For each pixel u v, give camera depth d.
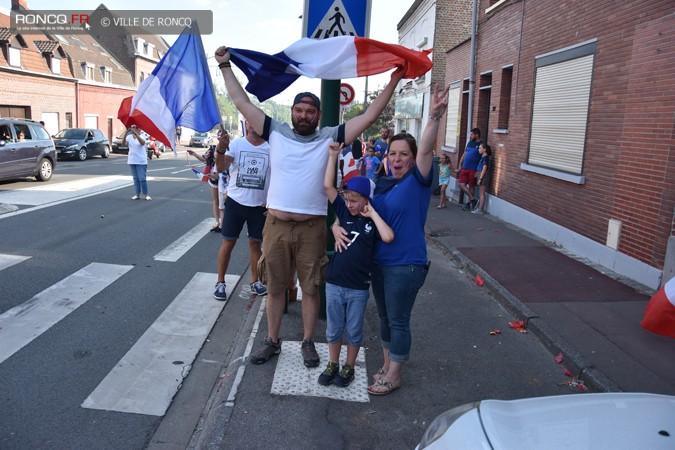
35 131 15.99
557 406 2.38
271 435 3.56
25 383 4.18
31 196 12.85
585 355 4.72
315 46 4.27
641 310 5.91
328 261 4.40
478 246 9.05
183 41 4.78
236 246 8.97
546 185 9.70
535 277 7.12
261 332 5.11
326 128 4.10
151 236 9.27
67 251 8.00
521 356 4.94
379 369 4.51
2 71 29.38
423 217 3.84
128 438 3.58
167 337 5.19
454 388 4.29
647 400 2.40
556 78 9.40
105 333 5.18
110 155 35.00
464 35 19.62
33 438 3.49
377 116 4.09
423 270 3.85
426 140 3.63
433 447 2.35
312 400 3.98
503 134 11.98
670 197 6.35
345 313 4.12
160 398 4.10
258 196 5.83
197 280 6.96
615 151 7.51
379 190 3.95
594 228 8.04
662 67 6.50
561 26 9.23
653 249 6.65
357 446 3.50
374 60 4.26
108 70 42.72
